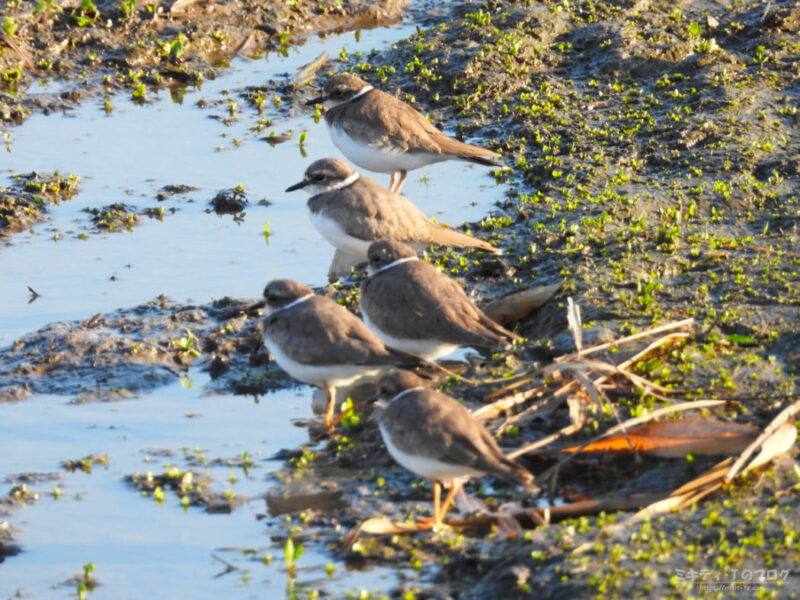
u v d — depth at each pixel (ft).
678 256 52.54
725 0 87.92
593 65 78.54
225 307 52.03
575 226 56.54
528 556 32.89
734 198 58.80
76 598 33.83
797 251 52.34
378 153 60.80
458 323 44.39
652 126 68.85
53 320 51.29
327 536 36.01
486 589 32.19
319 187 54.39
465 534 35.53
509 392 42.32
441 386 44.24
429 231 54.29
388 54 82.33
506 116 72.95
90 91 77.25
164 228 60.54
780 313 46.21
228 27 85.92
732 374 41.98
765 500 34.58
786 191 59.47
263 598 33.14
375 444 41.34
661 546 32.37
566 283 50.34
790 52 77.71
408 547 34.78
